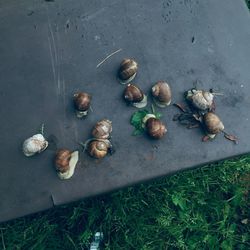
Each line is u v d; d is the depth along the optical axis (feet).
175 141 2.13
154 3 2.34
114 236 2.29
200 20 2.33
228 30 2.34
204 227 2.31
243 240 2.37
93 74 2.19
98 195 2.08
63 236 2.29
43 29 2.24
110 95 2.16
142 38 2.27
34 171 2.05
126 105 2.16
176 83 2.22
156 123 2.08
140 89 2.18
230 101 2.22
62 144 2.08
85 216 2.32
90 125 2.11
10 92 2.13
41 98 2.13
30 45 2.21
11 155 2.06
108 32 2.27
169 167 2.11
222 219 2.36
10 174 2.04
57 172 2.05
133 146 2.11
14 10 2.26
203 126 2.15
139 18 2.30
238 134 2.18
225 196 2.44
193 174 2.35
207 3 2.37
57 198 2.03
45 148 2.07
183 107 2.18
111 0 2.32
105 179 2.07
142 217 2.28
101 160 2.08
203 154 2.14
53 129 2.10
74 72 2.18
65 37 2.24
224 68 2.27
